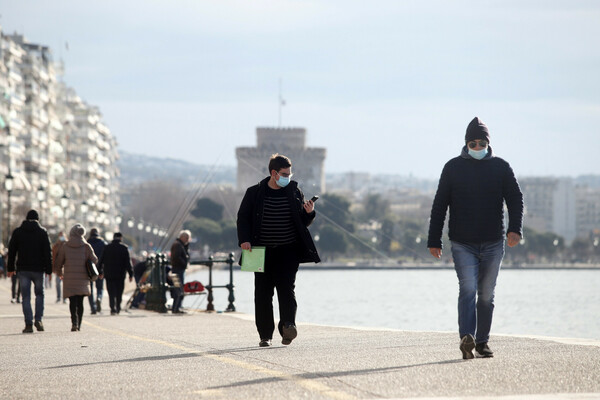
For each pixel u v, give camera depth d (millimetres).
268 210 34375
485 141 29938
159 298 77062
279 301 34719
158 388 23594
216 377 25250
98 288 80812
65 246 51688
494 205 29875
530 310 184500
